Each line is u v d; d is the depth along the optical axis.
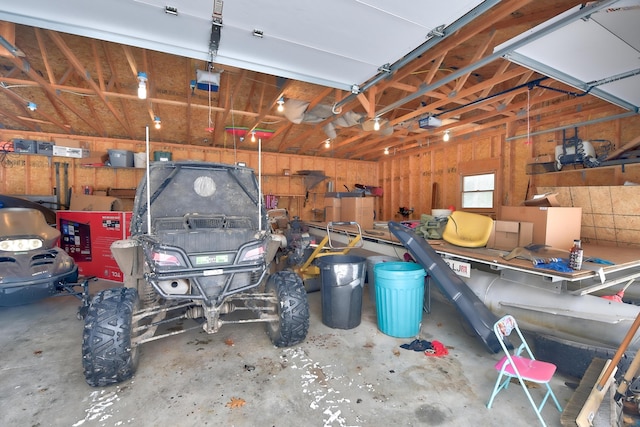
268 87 6.14
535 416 1.76
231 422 1.71
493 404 1.87
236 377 2.15
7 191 7.12
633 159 4.27
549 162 5.41
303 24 2.36
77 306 3.61
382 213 10.82
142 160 7.48
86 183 7.73
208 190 2.84
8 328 2.98
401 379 2.14
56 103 6.61
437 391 2.01
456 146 7.96
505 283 2.77
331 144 9.72
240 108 7.12
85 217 4.83
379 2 2.07
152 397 1.93
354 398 1.93
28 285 2.85
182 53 2.77
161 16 2.28
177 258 2.02
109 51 5.12
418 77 5.51
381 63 3.03
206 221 2.65
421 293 2.88
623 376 1.80
